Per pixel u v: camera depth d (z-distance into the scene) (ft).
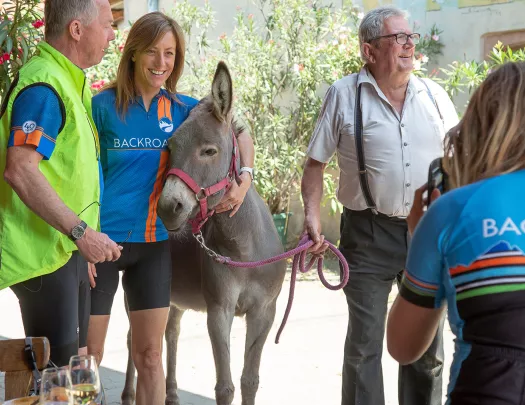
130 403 14.89
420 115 12.06
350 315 12.49
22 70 9.71
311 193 12.57
